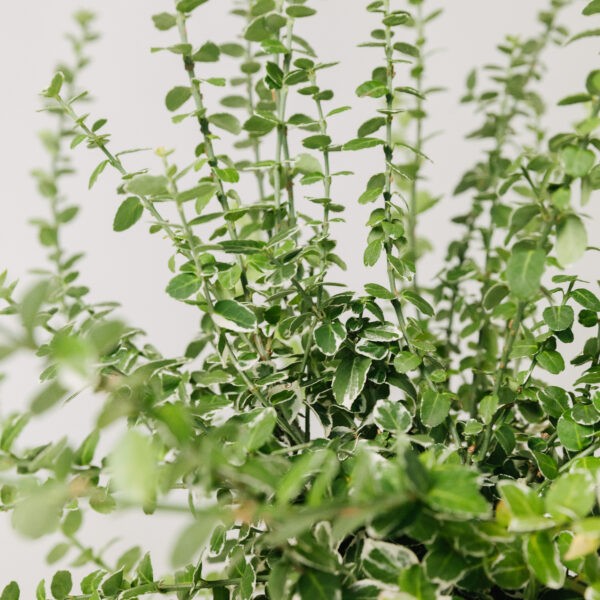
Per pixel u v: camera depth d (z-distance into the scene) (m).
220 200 0.56
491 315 0.61
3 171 0.88
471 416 0.61
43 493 0.46
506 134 0.69
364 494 0.45
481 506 0.44
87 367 0.42
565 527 0.46
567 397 0.55
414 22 0.68
